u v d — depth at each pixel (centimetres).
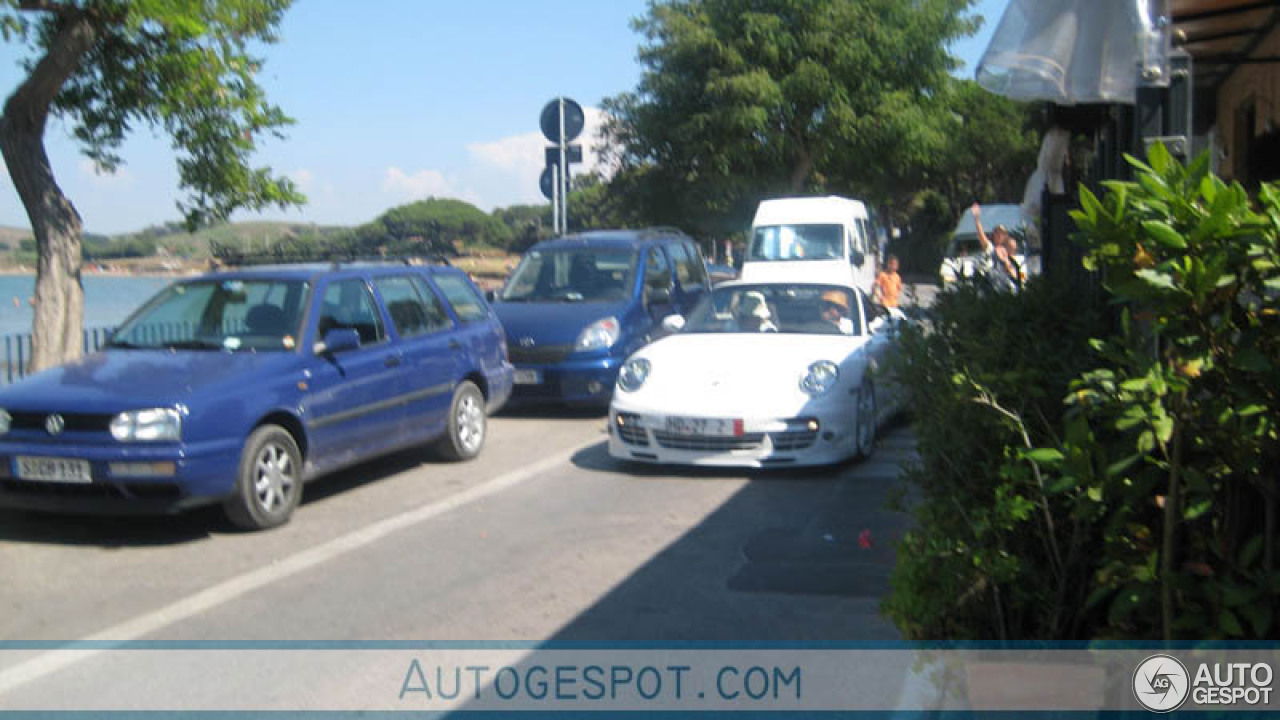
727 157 2664
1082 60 406
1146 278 268
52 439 702
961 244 2692
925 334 452
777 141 2631
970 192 4922
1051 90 416
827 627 541
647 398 911
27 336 1255
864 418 939
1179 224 271
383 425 876
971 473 377
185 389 716
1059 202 646
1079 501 319
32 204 1192
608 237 1438
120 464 690
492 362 1045
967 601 370
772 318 1025
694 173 2806
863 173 2845
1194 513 289
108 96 1255
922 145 2711
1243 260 266
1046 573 365
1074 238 292
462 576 641
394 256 1012
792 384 895
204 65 1180
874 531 720
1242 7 528
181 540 734
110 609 593
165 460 689
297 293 841
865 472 908
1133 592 309
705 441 888
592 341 1226
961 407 375
